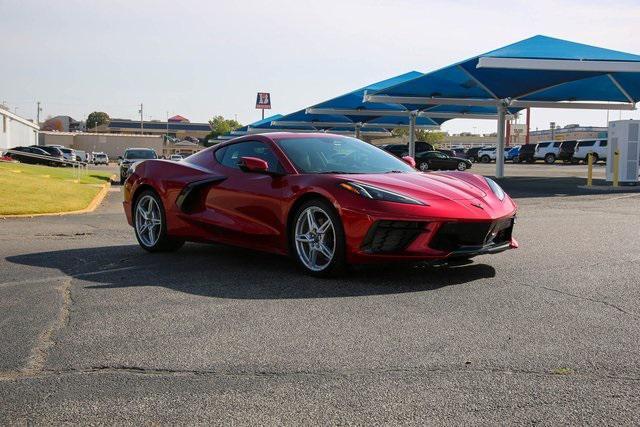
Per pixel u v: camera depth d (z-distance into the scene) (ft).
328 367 9.38
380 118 148.56
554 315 12.15
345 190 15.26
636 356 9.75
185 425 7.53
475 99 88.17
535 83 76.74
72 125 474.08
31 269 17.39
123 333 11.20
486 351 10.03
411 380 8.84
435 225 14.82
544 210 34.22
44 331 11.38
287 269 17.06
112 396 8.41
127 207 21.30
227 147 19.43
